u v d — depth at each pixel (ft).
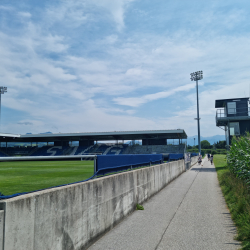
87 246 15.21
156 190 36.60
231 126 105.29
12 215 9.27
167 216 23.13
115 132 177.88
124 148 201.87
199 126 157.07
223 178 49.26
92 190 16.24
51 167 59.88
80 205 14.57
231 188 35.76
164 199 31.86
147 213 24.32
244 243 15.71
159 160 45.55
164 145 196.65
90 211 15.80
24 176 34.37
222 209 26.04
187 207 27.04
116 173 22.95
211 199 31.73
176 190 39.68
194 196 33.99
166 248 15.26
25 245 9.91
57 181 27.84
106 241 16.42
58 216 12.30
